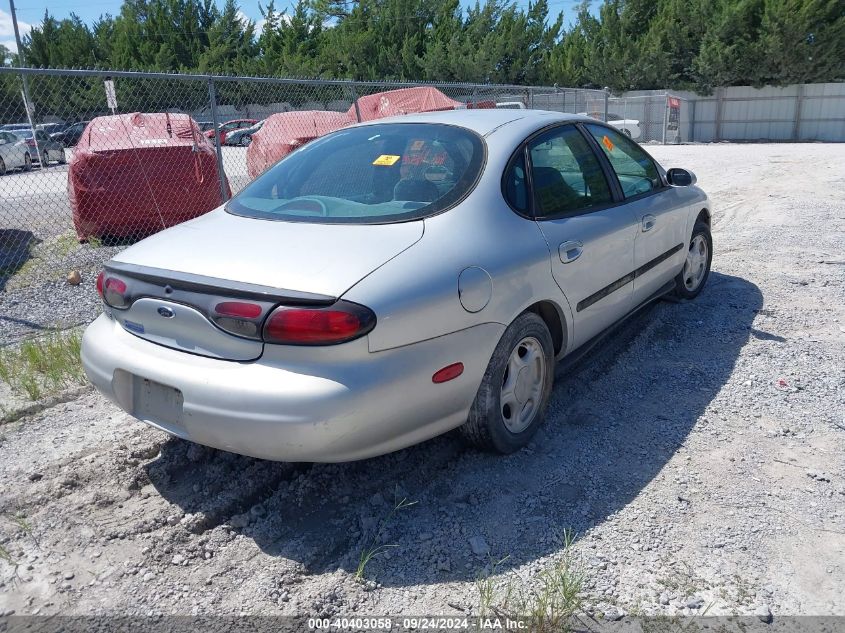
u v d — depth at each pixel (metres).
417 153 3.44
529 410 3.45
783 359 4.45
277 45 44.47
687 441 3.50
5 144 16.00
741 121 33.16
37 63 42.44
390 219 3.00
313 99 13.05
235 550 2.75
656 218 4.47
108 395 2.96
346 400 2.48
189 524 2.88
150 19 43.38
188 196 8.57
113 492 3.11
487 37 36.94
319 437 2.49
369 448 2.67
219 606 2.46
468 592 2.51
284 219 3.14
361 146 3.63
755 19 31.53
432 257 2.82
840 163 16.09
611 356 4.57
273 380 2.49
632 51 34.53
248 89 14.82
